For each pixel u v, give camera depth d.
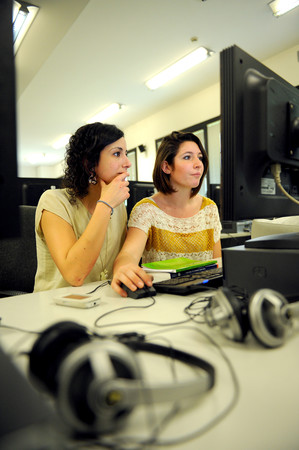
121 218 1.32
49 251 1.15
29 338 0.50
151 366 0.39
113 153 1.17
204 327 0.53
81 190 1.20
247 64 0.65
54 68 4.45
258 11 3.35
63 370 0.26
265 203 0.73
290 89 0.74
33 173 11.64
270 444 0.25
